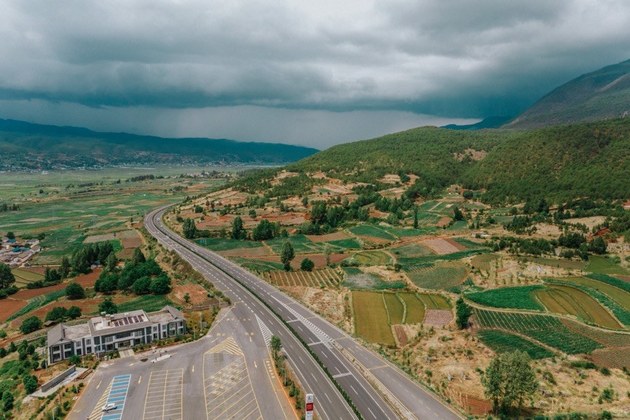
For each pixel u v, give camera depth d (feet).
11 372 499.10
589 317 624.18
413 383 472.85
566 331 581.53
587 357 511.81
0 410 431.43
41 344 563.48
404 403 436.35
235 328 611.47
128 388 460.55
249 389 460.14
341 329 608.19
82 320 635.66
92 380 476.13
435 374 487.20
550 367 490.49
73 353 529.04
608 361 503.61
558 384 458.91
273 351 529.04
